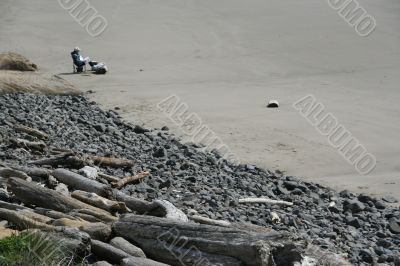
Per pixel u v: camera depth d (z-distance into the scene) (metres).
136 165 27.61
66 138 31.81
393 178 29.75
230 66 57.97
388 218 24.50
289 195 26.47
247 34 68.62
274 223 22.22
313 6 77.06
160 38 67.19
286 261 14.53
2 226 16.66
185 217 19.08
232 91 48.12
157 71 55.69
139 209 19.55
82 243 14.85
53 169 24.11
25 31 68.56
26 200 18.78
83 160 24.94
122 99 44.28
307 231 21.80
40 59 60.22
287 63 59.16
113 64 58.62
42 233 14.97
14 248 14.48
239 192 25.94
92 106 41.72
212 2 79.81
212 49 64.00
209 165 30.25
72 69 56.28
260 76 54.72
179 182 25.83
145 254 15.54
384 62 59.28
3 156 25.27
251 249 14.01
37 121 34.84
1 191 19.64
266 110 41.97
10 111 36.84
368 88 49.59
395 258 19.59
